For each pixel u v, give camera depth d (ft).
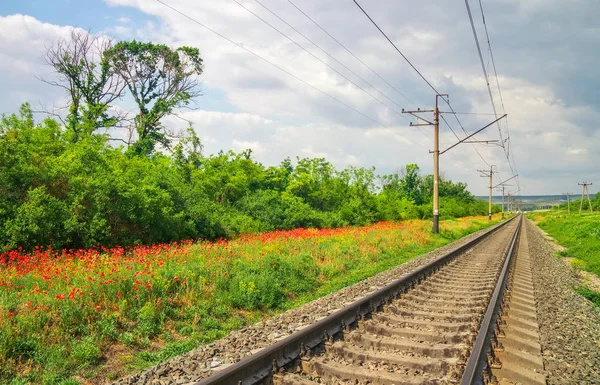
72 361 20.65
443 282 41.06
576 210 396.16
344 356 20.38
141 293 28.43
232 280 35.42
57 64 121.90
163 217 59.31
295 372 18.42
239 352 21.42
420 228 105.60
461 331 23.95
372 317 26.40
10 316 22.27
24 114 61.36
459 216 277.85
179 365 19.61
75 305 24.97
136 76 139.64
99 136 68.90
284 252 52.54
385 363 19.45
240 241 61.57
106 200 52.13
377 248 66.95
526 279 46.98
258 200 99.40
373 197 145.79
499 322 25.90
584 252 83.66
